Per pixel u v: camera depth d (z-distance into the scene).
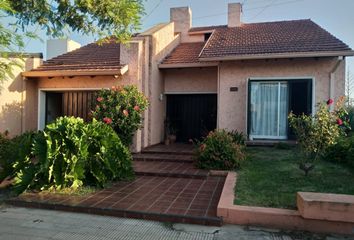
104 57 13.45
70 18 6.78
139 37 12.35
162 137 14.20
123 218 5.70
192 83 13.98
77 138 7.14
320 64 11.13
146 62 12.35
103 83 12.23
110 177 7.88
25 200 6.40
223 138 9.29
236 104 11.98
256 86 11.76
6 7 5.02
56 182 7.04
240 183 7.08
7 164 7.48
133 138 11.41
